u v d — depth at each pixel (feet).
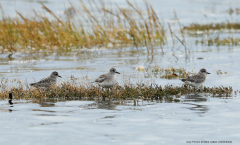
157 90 46.55
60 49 94.43
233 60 75.00
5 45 91.91
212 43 103.04
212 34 123.03
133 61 76.07
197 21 157.79
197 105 40.55
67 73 62.90
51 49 93.09
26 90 48.44
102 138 28.96
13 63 74.38
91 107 40.01
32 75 61.31
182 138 28.94
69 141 28.30
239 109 38.22
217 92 47.37
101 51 91.50
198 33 126.93
